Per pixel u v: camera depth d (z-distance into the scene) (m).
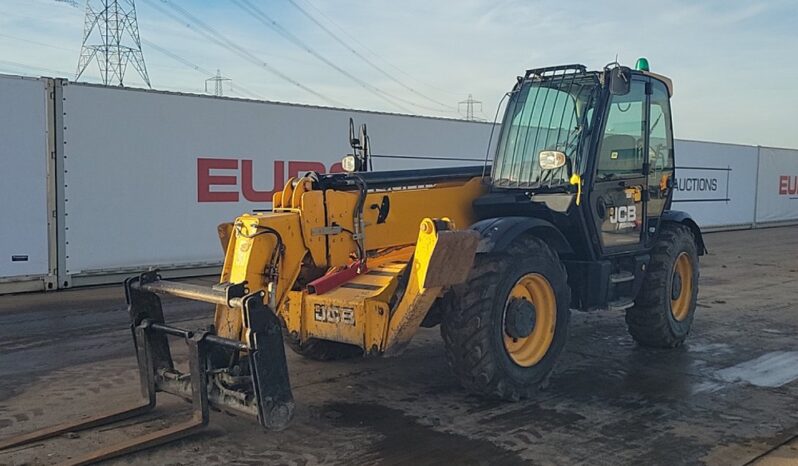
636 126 5.79
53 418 4.27
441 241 4.00
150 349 4.30
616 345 6.35
